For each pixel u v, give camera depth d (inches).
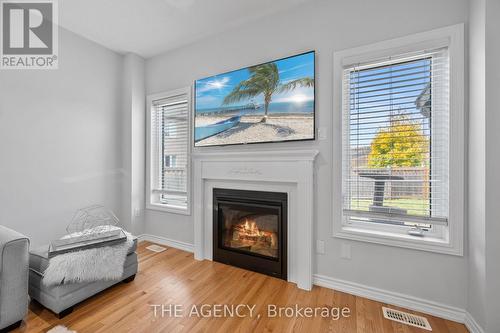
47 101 94.0
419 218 67.4
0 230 63.4
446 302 64.2
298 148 83.9
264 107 88.8
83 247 70.6
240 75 94.4
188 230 111.8
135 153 121.1
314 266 81.7
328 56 78.6
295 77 82.7
